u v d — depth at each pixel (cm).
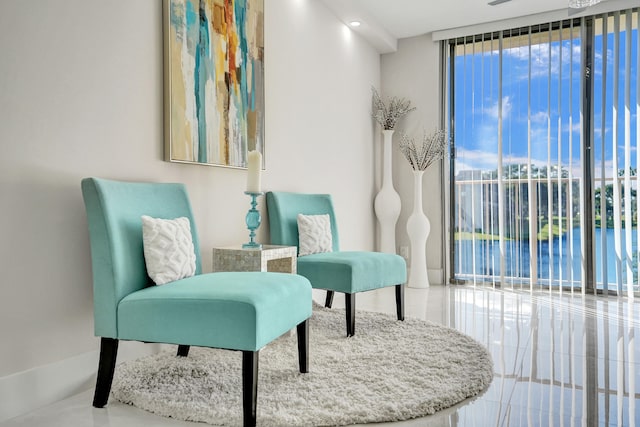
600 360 234
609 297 409
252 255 250
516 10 439
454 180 491
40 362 185
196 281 186
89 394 195
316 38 395
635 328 300
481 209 475
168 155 242
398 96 513
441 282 491
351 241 454
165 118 243
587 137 429
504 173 464
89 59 205
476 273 475
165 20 243
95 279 179
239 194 303
